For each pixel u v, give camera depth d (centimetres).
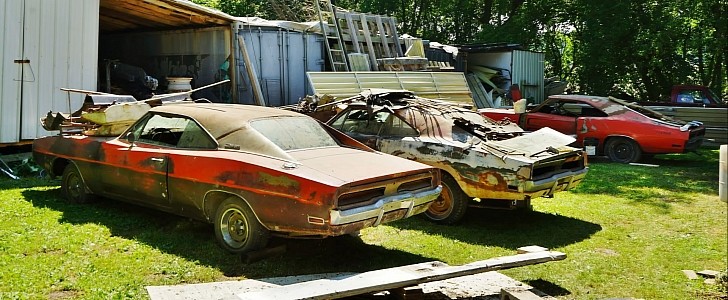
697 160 1390
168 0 1315
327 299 402
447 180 732
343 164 564
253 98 1495
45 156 794
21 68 1040
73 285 477
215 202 594
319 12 1625
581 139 1331
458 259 600
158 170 628
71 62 1123
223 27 1510
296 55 1585
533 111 1379
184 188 607
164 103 793
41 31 1068
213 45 1544
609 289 518
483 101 2006
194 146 618
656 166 1269
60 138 782
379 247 630
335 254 596
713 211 838
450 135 755
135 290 476
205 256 568
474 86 2034
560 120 1341
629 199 918
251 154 575
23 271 502
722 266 585
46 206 741
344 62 1603
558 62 3048
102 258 550
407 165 593
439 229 720
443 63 1838
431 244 648
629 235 705
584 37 2462
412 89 1481
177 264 542
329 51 1602
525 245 656
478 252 626
